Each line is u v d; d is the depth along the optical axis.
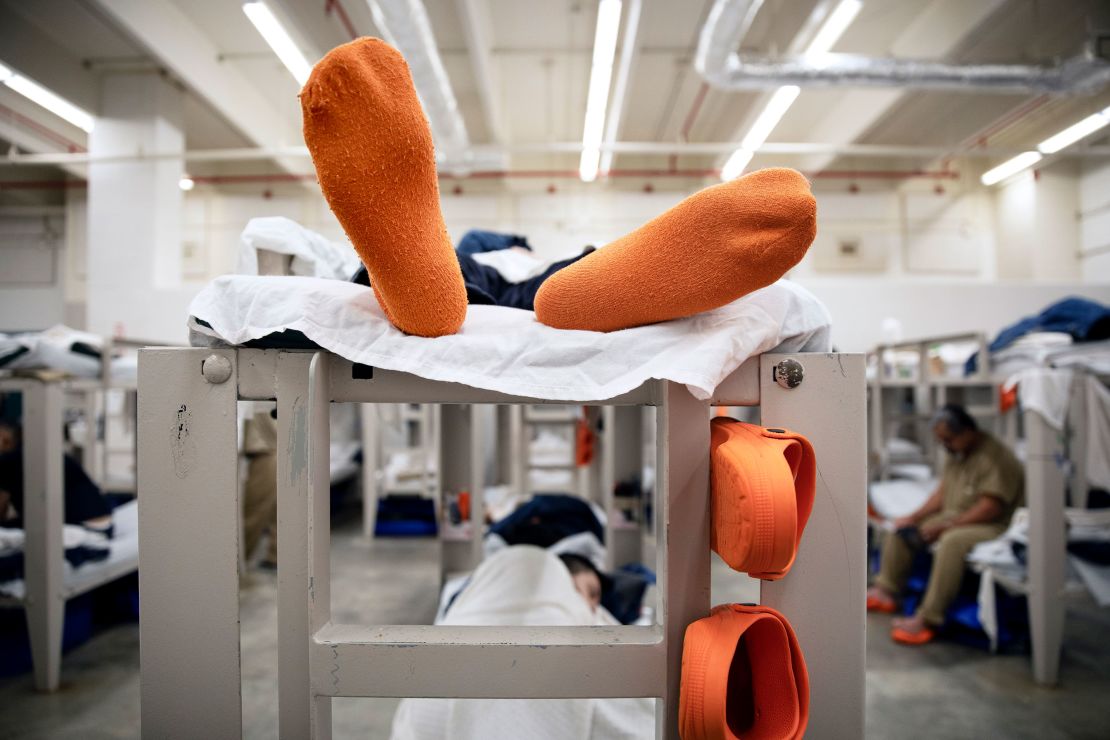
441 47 4.28
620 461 2.24
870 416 3.18
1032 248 5.46
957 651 1.99
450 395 0.68
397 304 0.63
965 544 2.04
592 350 0.65
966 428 2.28
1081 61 3.11
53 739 1.46
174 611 0.66
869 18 3.90
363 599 2.46
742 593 2.46
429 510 3.74
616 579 1.71
